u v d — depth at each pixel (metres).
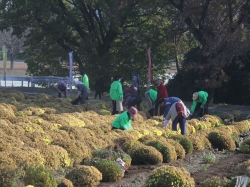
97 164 11.73
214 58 31.25
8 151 11.57
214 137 17.03
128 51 40.97
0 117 19.17
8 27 42.62
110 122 19.20
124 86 41.97
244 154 16.34
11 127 15.23
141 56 40.72
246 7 32.00
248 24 32.47
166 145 14.32
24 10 40.41
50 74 46.12
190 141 15.77
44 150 12.05
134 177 12.21
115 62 41.94
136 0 38.88
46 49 43.00
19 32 42.03
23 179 10.04
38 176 9.73
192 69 34.59
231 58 31.22
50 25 40.94
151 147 13.88
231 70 34.31
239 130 20.14
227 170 13.34
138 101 24.20
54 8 40.09
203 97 22.16
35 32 42.00
